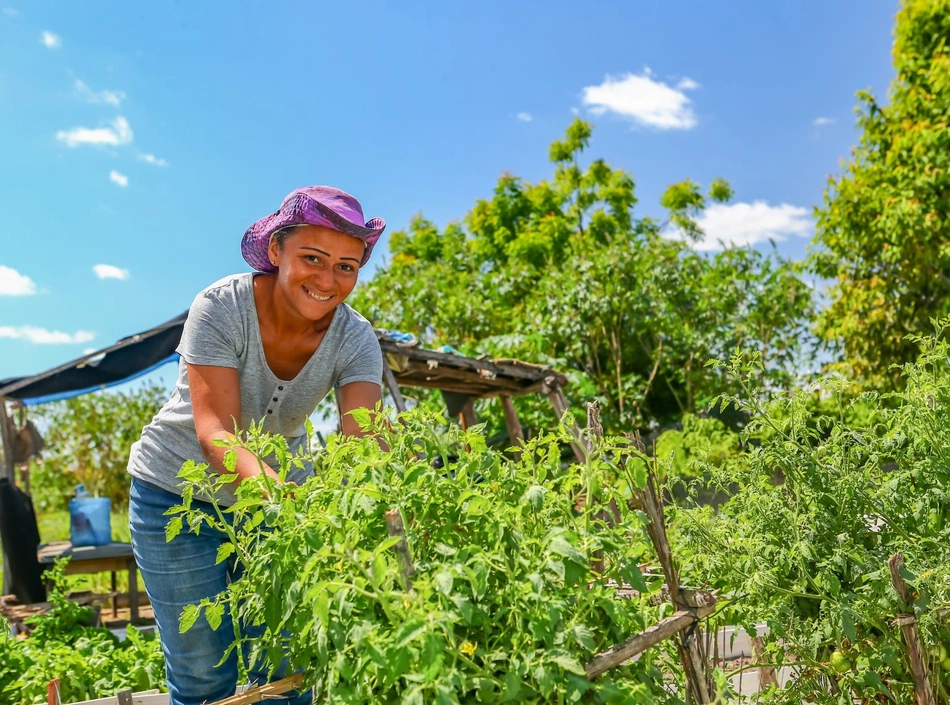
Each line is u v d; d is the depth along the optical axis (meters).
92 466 17.77
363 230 2.25
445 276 16.20
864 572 2.22
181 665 2.40
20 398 7.78
